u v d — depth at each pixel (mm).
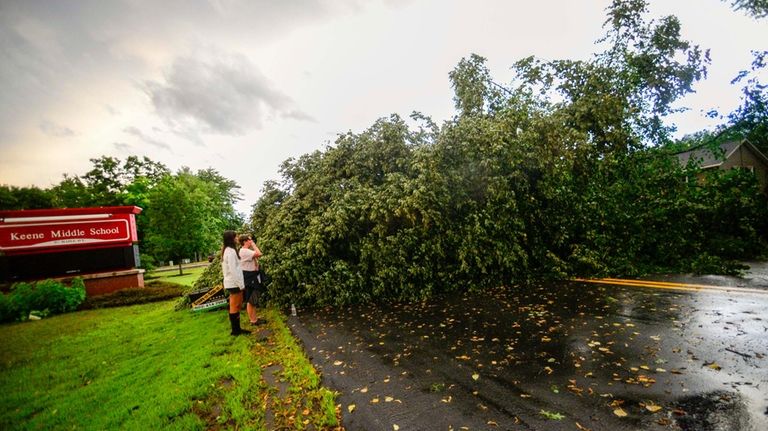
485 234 7477
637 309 5199
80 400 3850
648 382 3125
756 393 2799
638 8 10086
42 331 7590
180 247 23656
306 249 7750
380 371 3967
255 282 6430
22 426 3381
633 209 8656
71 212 12031
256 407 3359
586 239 8234
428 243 7387
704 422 2496
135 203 29109
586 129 8688
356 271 7535
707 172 9742
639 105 10000
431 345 4617
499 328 5000
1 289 10547
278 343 5266
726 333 4020
